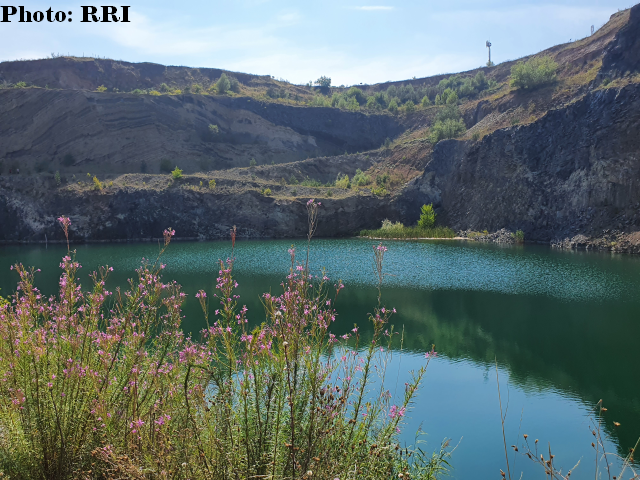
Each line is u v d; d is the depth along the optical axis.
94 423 3.90
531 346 14.83
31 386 3.91
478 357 13.60
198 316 15.24
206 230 51.56
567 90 53.34
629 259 32.41
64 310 4.56
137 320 4.88
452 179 53.69
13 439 3.80
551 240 42.44
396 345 14.34
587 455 8.24
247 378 3.79
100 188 51.38
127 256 35.31
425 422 9.19
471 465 7.66
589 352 14.31
